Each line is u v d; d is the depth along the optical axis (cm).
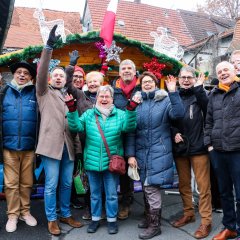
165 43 644
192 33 2509
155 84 389
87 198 425
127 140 384
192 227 401
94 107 388
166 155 369
